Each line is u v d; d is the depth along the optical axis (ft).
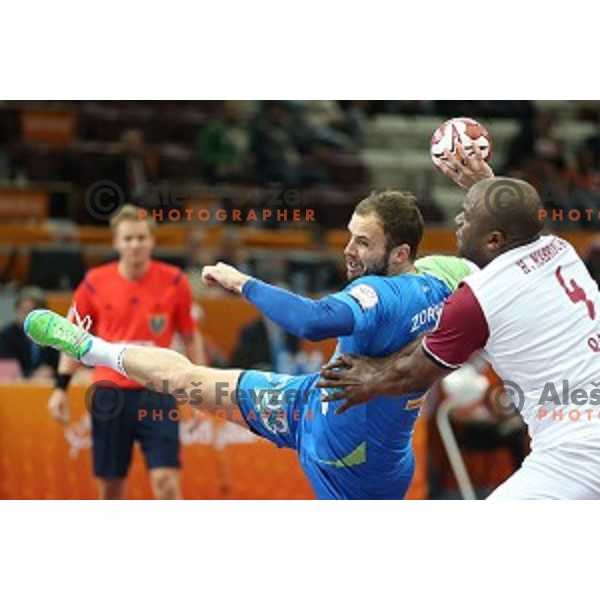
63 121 126.62
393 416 47.37
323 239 106.73
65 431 69.87
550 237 46.21
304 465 49.62
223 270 45.83
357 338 46.80
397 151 139.03
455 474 76.18
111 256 97.96
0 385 69.97
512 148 127.85
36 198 116.16
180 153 117.19
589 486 44.04
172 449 64.03
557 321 44.57
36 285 92.89
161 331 65.00
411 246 48.19
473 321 43.91
